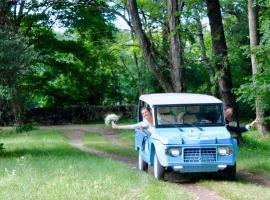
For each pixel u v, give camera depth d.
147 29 30.08
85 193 11.29
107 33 50.00
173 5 24.19
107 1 35.31
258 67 21.61
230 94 23.92
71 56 55.66
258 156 19.52
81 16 47.12
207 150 13.66
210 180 13.98
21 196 11.02
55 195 11.05
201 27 34.50
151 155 14.70
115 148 26.28
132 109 58.81
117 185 12.35
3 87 21.64
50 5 38.53
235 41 44.09
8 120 38.97
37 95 57.75
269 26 21.61
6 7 23.50
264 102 21.48
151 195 11.20
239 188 12.61
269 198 11.37
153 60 24.19
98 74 59.56
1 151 23.41
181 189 12.46
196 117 14.89
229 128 15.23
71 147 26.94
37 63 51.78
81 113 58.38
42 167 15.86
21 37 22.42
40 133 40.03
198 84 43.84
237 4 44.97
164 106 14.91
